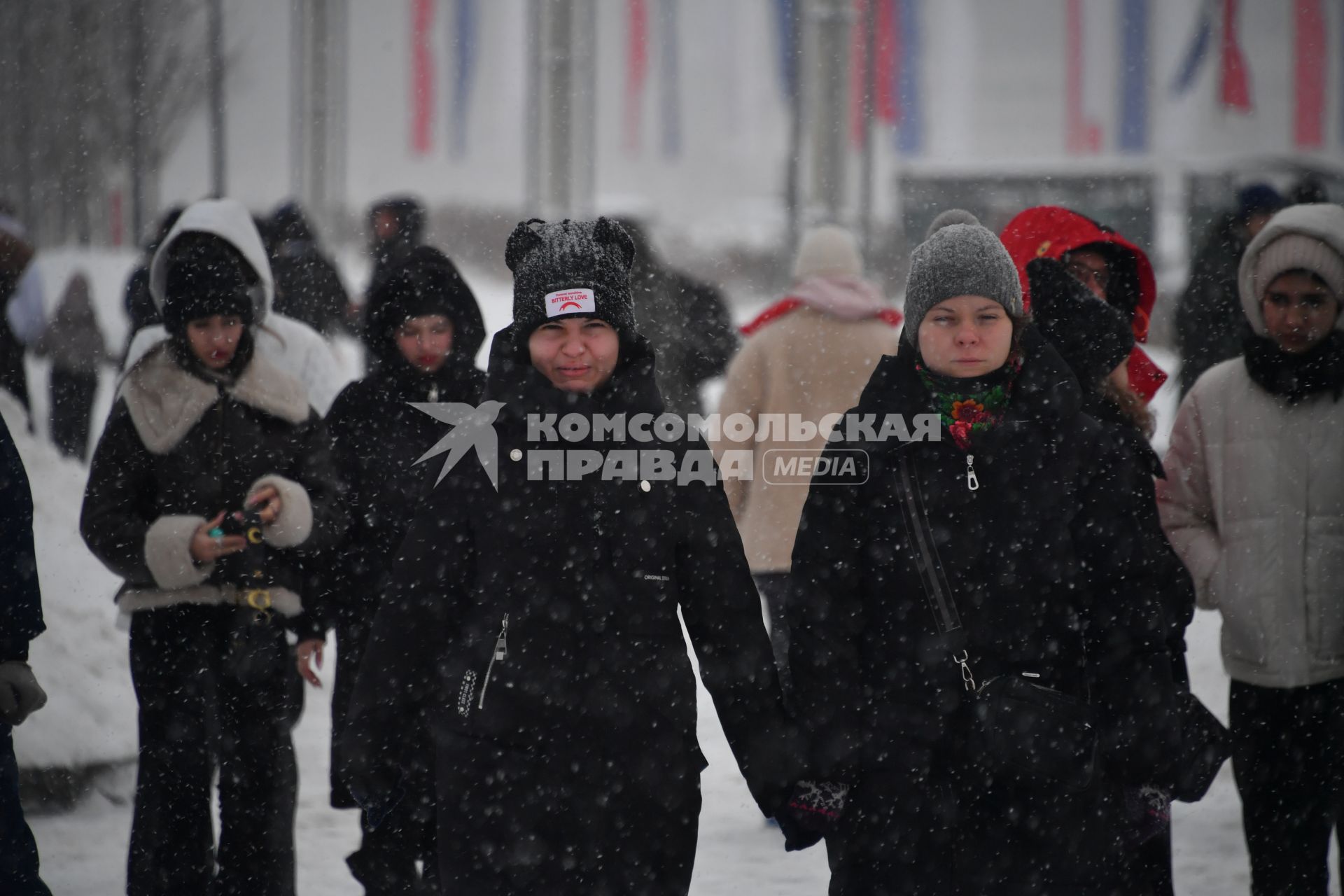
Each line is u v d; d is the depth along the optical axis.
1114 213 92.44
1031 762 12.71
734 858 20.72
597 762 13.28
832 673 13.51
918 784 13.25
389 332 18.03
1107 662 13.37
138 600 17.19
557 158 66.94
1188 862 20.06
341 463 18.11
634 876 13.30
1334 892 19.42
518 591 13.37
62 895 19.03
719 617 13.65
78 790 22.69
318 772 24.73
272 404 17.81
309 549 17.28
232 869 17.39
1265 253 17.34
